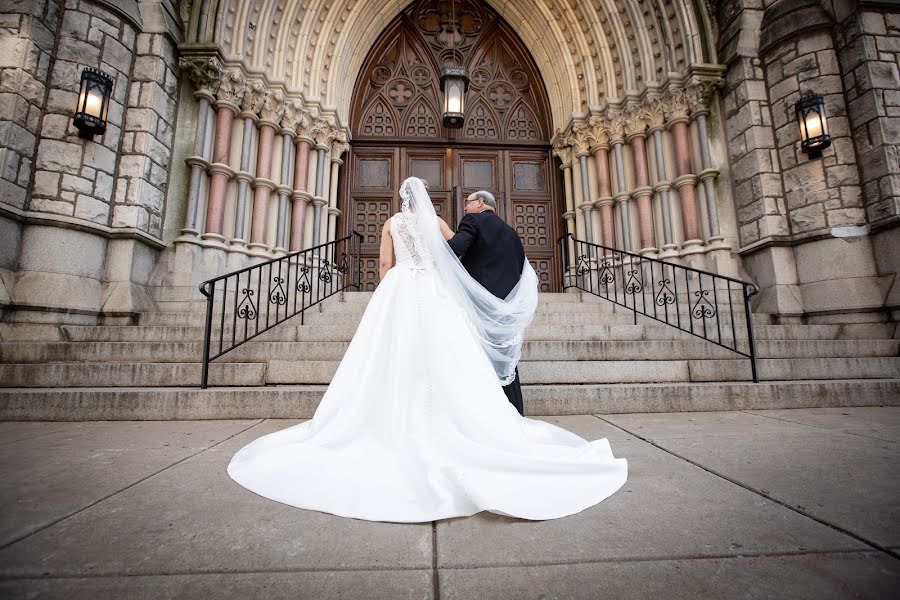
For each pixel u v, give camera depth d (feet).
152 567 3.78
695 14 23.89
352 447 6.43
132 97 18.97
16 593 3.34
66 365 12.35
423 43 30.30
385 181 28.63
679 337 16.46
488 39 30.71
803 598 3.31
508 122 30.22
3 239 14.97
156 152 19.38
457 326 7.00
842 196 19.10
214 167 21.08
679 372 13.47
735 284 21.57
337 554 4.06
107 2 18.04
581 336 16.02
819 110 19.38
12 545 4.15
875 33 19.17
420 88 29.89
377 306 7.54
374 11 28.14
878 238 18.10
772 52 21.72
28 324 14.94
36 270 15.58
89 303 16.62
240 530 4.56
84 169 16.96
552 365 13.14
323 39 25.85
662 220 23.80
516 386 8.50
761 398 12.12
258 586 3.52
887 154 18.04
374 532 4.55
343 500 5.17
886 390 12.44
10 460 7.20
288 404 11.07
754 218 21.18
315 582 3.59
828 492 5.56
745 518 4.81
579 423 10.35
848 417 10.69
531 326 15.93
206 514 4.98
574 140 27.40
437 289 7.29
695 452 7.63
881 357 14.47
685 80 23.75
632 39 25.79
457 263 7.64
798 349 15.46
